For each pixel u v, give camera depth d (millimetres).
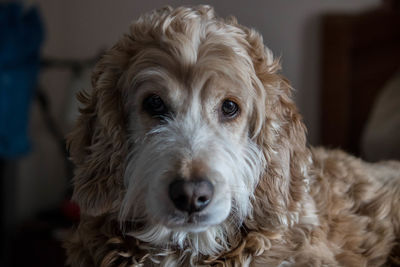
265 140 1524
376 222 1822
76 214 3529
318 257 1484
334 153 2043
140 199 1421
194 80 1381
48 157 4551
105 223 1516
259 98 1493
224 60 1403
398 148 2721
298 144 1619
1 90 3090
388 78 3543
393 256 1850
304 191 1594
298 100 3898
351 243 1711
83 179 1523
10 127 3154
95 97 1530
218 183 1282
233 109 1455
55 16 4730
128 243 1493
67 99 3773
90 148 1525
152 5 4246
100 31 4621
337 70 3682
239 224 1464
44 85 4496
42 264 3541
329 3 3809
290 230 1556
